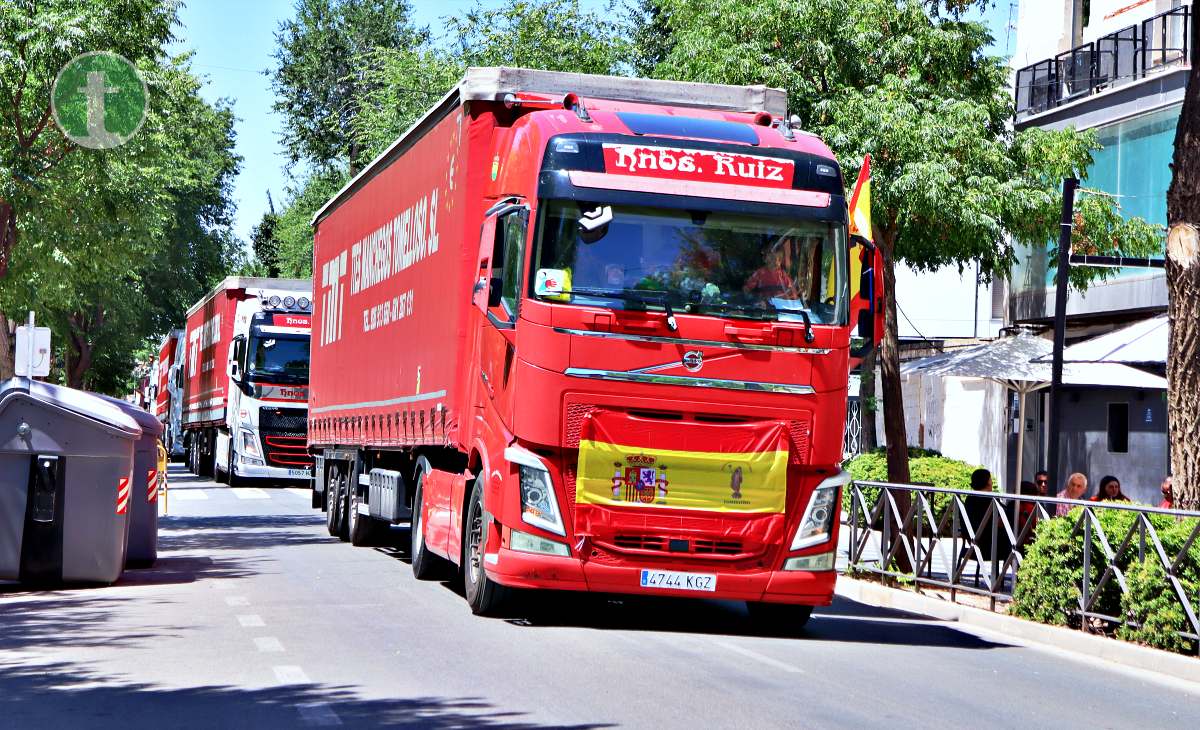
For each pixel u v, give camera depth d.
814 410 13.59
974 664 12.79
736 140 13.92
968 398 39.72
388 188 20.64
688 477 13.41
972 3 27.06
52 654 11.71
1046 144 26.61
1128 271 31.67
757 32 26.20
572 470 13.41
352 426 22.84
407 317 18.83
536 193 13.47
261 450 40.56
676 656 12.20
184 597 15.84
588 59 43.84
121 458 16.97
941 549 17.17
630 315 13.29
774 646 13.27
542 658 11.78
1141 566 13.76
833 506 13.82
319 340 26.80
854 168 25.02
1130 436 31.47
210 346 49.22
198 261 66.38
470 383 15.52
